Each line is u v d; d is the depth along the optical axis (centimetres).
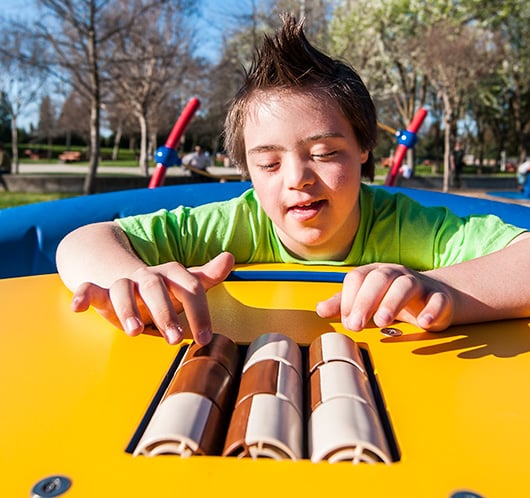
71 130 3014
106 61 946
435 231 111
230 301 85
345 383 49
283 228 94
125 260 84
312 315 78
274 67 90
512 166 2762
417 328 72
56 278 102
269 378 50
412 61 1366
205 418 44
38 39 877
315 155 89
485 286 76
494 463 41
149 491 37
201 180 960
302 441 44
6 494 37
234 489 37
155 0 952
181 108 1962
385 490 37
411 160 1588
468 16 1350
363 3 1334
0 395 53
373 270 69
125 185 1179
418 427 46
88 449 43
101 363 60
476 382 56
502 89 1936
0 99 2211
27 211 157
